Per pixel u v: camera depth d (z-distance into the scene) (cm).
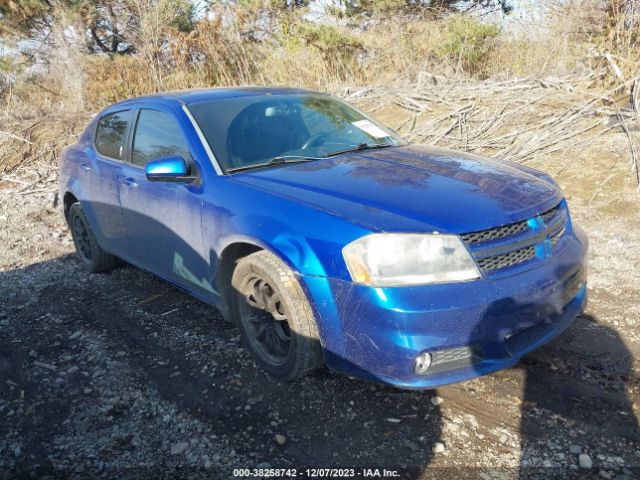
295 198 311
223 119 392
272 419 301
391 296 263
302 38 1233
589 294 413
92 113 1193
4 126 1127
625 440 269
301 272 291
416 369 266
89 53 1480
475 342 268
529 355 339
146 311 443
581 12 941
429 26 1220
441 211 281
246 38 1312
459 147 741
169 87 1238
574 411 290
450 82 1009
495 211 285
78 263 571
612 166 628
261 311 338
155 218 402
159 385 341
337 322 282
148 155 419
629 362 327
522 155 692
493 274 275
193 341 388
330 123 423
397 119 890
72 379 356
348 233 278
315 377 332
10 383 355
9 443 300
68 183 533
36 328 430
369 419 295
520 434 277
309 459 271
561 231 323
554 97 834
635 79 766
